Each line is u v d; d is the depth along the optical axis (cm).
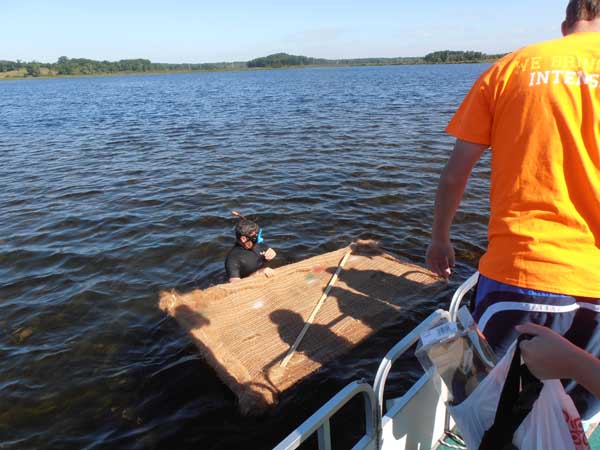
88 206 865
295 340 414
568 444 134
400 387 388
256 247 573
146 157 1299
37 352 445
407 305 474
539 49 144
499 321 149
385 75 7656
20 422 366
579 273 135
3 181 1073
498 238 151
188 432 352
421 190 903
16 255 657
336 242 680
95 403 382
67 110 2900
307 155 1247
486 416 151
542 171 137
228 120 2103
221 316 449
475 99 155
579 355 114
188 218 784
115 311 510
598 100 130
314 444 339
